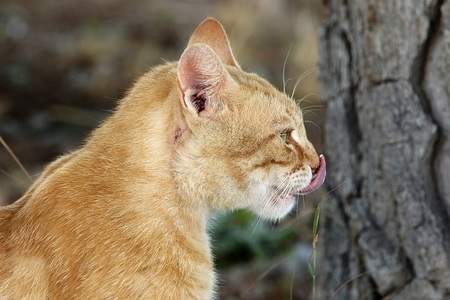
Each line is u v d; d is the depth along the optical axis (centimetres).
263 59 1520
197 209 676
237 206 688
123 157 654
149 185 650
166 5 1755
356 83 774
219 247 1052
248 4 1678
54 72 1488
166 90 667
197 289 657
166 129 655
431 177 743
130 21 1670
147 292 631
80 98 1422
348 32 773
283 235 1045
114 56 1525
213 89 652
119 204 641
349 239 809
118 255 628
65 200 639
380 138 756
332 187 811
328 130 809
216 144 659
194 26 1655
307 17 1625
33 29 1625
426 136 735
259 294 979
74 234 629
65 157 692
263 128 670
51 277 620
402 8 728
